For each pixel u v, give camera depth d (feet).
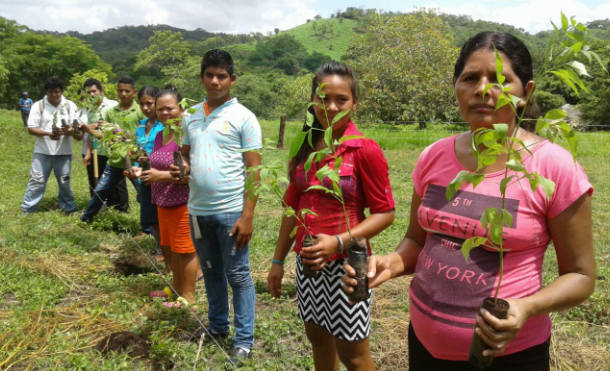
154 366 11.44
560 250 5.06
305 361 11.57
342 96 7.58
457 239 5.35
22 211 24.43
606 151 54.44
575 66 3.63
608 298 14.92
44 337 12.32
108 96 52.90
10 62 209.97
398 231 22.44
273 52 525.34
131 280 16.40
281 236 8.90
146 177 13.34
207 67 11.20
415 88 110.11
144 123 18.03
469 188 5.30
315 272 7.17
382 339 12.75
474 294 5.13
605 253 19.83
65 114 24.30
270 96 266.36
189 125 11.74
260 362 11.76
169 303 14.33
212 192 11.20
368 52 124.06
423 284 5.62
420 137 67.77
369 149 7.66
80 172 37.24
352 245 5.84
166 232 14.38
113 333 12.57
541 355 5.22
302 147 8.20
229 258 11.46
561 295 4.75
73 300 14.90
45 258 17.65
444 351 5.37
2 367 10.97
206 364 11.66
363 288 5.75
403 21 119.44
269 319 13.79
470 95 5.17
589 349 12.30
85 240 20.12
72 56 229.45
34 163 24.36
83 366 10.97
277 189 6.88
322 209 7.93
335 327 7.98
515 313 4.39
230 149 11.18
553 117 4.01
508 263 5.09
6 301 14.58
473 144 4.19
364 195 7.97
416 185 6.13
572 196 4.84
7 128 54.19
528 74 5.21
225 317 12.65
